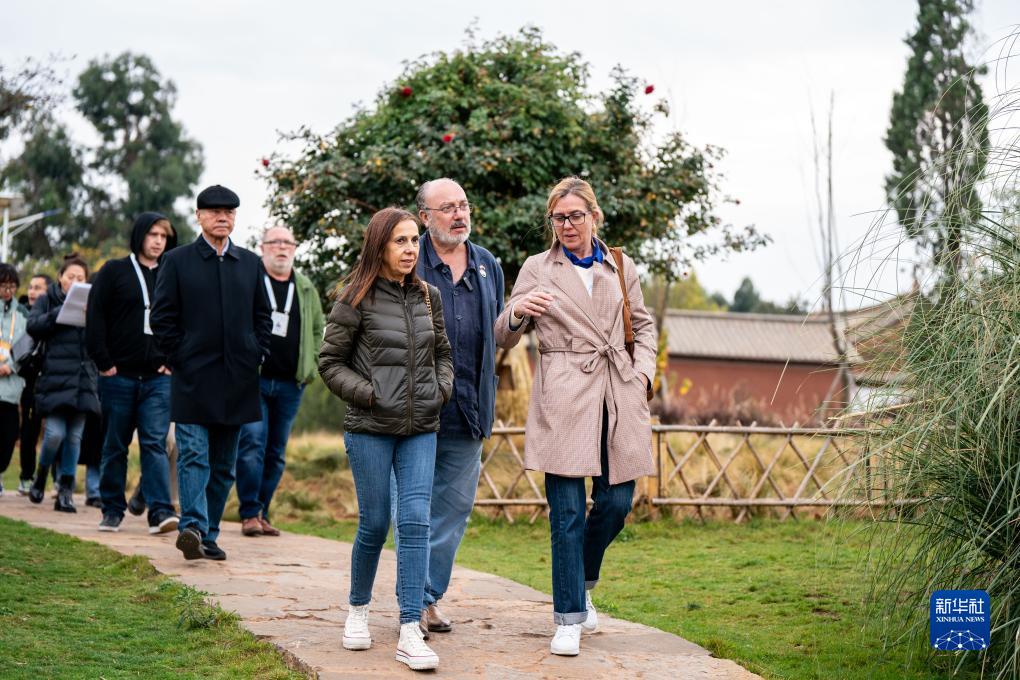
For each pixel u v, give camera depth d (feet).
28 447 30.78
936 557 13.99
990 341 12.71
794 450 29.40
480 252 15.76
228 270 20.36
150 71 182.80
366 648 13.93
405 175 32.48
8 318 29.40
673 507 29.48
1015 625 12.79
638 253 35.81
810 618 17.30
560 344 14.83
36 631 14.33
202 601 16.11
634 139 35.19
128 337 22.70
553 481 14.57
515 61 35.04
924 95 63.16
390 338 13.70
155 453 22.84
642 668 13.88
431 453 14.02
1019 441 12.82
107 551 20.04
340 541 24.71
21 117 71.77
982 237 13.69
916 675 14.14
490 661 13.89
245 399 20.15
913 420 13.70
